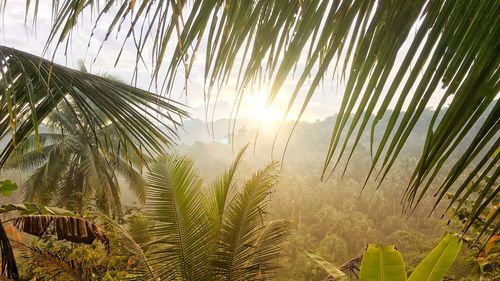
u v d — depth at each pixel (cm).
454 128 54
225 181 498
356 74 58
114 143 1127
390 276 181
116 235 493
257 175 450
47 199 1279
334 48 58
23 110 233
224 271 430
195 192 432
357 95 57
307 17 61
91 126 241
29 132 246
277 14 63
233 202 468
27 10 78
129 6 56
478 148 53
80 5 63
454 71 53
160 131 264
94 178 1191
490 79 52
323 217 6203
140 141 266
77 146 1248
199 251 428
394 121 55
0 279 247
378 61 57
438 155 54
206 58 64
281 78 60
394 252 181
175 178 426
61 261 432
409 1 56
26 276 472
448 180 55
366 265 183
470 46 53
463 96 53
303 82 59
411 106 54
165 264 427
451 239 184
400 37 55
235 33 65
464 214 336
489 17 52
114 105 255
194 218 429
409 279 188
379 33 58
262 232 463
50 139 1320
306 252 331
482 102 52
